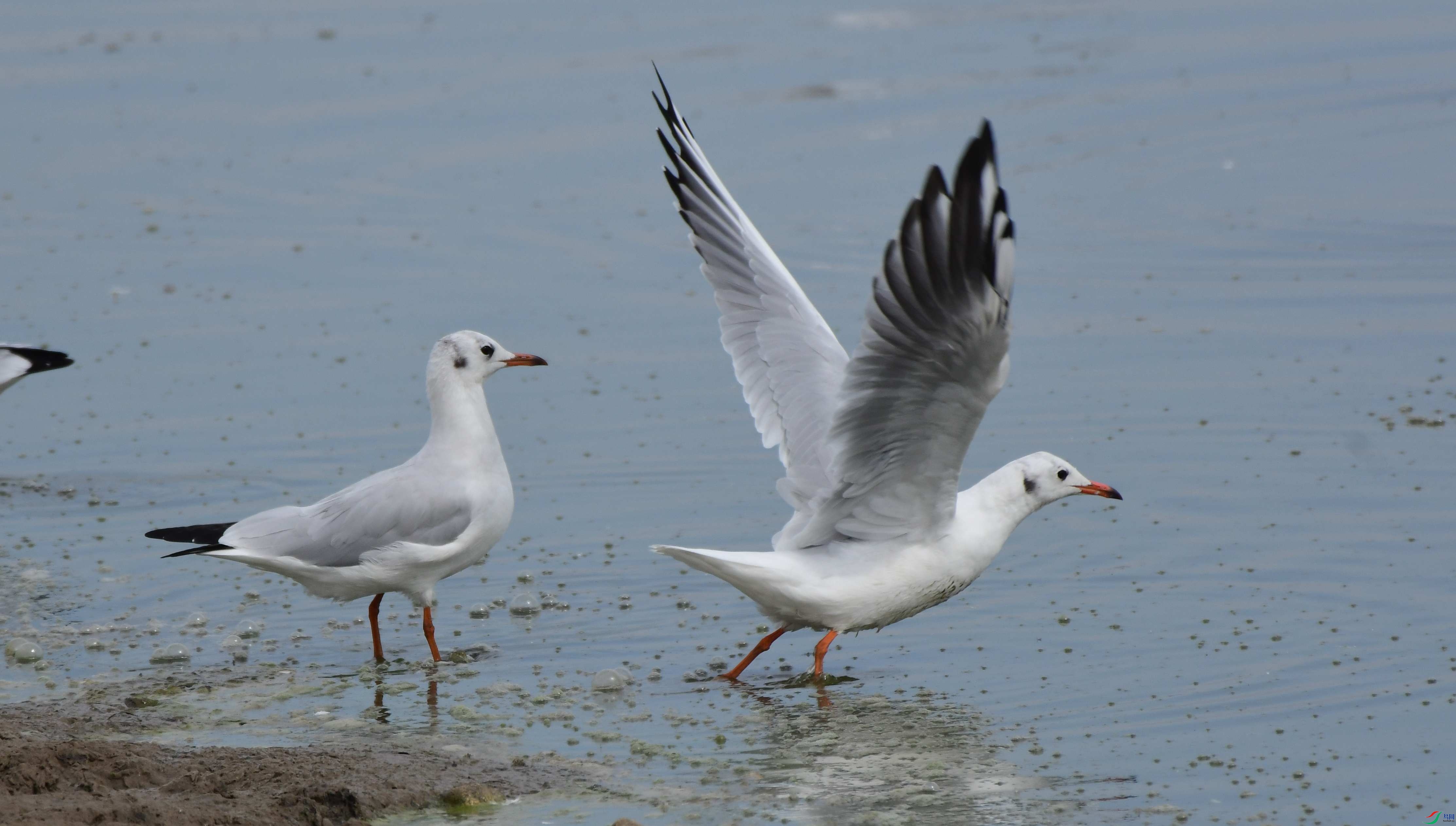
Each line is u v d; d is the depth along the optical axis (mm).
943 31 36219
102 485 15609
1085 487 11391
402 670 11516
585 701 10797
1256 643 11430
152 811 8305
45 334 19969
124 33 35344
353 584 11734
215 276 22172
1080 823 8648
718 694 10953
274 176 26688
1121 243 23219
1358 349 18594
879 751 9773
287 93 31141
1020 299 20984
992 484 11328
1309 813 8719
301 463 16156
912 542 11062
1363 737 9766
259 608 12992
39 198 25531
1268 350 18703
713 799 8992
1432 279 21078
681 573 13562
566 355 19359
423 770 9305
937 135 28125
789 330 12406
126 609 12773
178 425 17219
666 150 13156
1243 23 36750
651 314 20781
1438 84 30922
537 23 36656
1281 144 27703
